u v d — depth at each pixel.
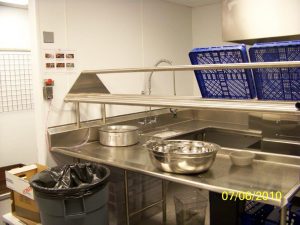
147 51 3.47
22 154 4.10
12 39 3.87
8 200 3.58
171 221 3.00
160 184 3.17
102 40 2.98
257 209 2.14
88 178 2.14
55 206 1.76
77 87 2.80
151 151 1.98
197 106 1.83
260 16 2.65
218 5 3.87
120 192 2.71
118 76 3.18
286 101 1.78
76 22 2.75
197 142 2.25
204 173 1.91
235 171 1.95
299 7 2.48
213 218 2.14
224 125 3.47
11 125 3.95
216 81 2.09
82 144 2.75
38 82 2.55
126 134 2.63
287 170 1.95
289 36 2.63
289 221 2.04
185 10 4.01
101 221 1.90
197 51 2.11
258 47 1.90
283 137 2.83
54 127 2.66
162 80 3.72
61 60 2.67
